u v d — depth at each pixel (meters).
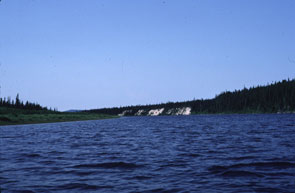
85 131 51.06
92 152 21.72
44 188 10.73
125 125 80.44
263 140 29.12
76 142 30.23
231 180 11.83
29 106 183.75
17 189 10.59
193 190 10.31
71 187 10.90
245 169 14.06
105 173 13.60
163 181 11.80
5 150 23.19
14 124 84.38
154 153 20.73
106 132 48.00
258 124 66.31
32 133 45.28
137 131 50.28
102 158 18.48
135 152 21.47
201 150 22.12
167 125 76.00
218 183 11.34
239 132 42.34
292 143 25.58
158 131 49.50
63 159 18.14
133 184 11.33
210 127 59.44
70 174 13.41
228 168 14.39
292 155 18.33
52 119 120.62
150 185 11.13
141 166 15.38
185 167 14.95
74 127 67.69
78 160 17.69
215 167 14.77
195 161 16.84
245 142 27.64
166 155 19.58
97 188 10.71
